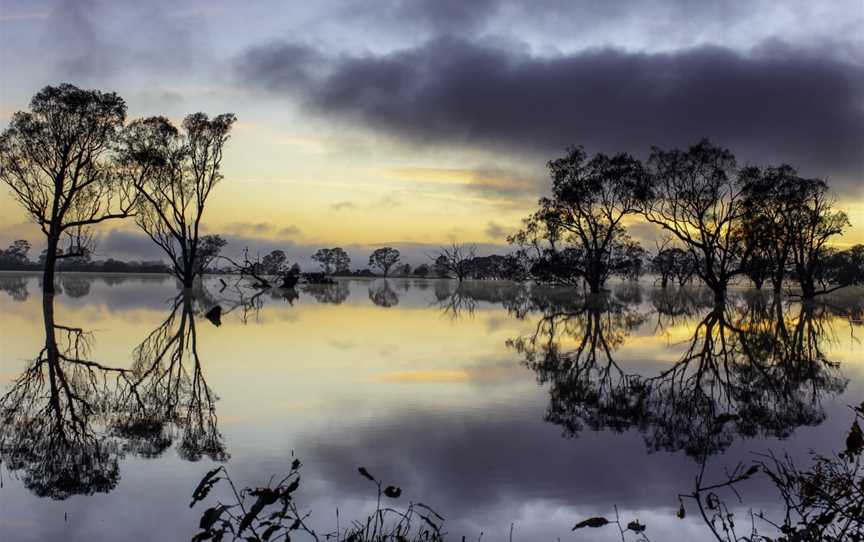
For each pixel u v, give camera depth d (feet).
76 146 114.83
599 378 40.88
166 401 32.01
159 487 19.49
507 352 53.31
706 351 55.88
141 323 72.64
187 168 146.30
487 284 310.04
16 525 16.65
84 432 26.08
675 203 146.92
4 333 60.80
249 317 84.84
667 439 25.72
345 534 15.53
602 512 17.85
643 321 89.86
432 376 40.11
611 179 161.89
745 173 142.31
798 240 172.65
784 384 39.65
